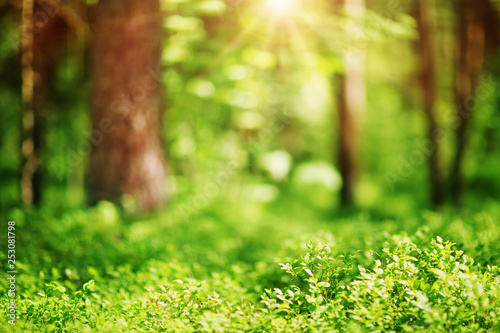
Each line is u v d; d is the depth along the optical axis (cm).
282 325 359
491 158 1508
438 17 1327
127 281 516
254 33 918
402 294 374
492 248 485
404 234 488
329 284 386
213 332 352
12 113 1059
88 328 376
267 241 859
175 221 895
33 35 862
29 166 891
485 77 1346
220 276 502
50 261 576
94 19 877
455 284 364
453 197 1352
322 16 883
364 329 350
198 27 898
